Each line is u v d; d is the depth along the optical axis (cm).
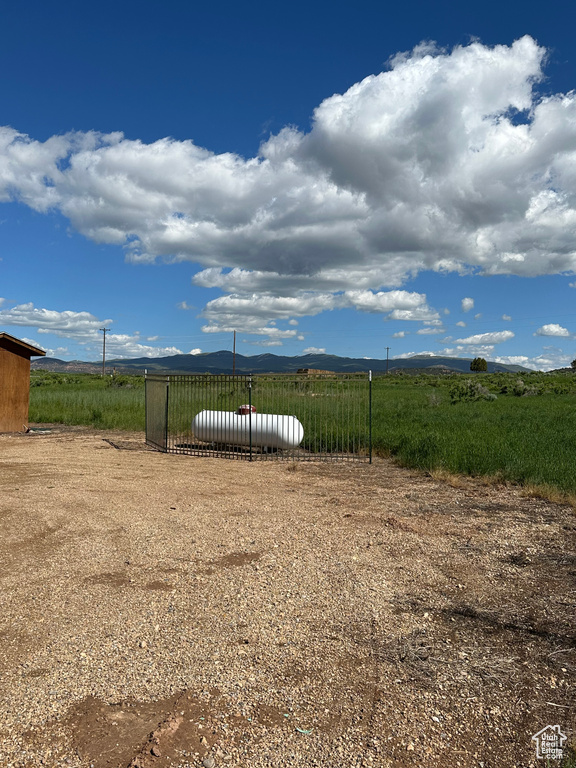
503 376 8044
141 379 5297
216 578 523
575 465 1010
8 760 272
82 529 686
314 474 1110
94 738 289
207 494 906
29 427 1964
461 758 280
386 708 321
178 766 269
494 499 877
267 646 391
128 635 405
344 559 582
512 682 350
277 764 272
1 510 772
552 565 573
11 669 358
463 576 540
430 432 1503
